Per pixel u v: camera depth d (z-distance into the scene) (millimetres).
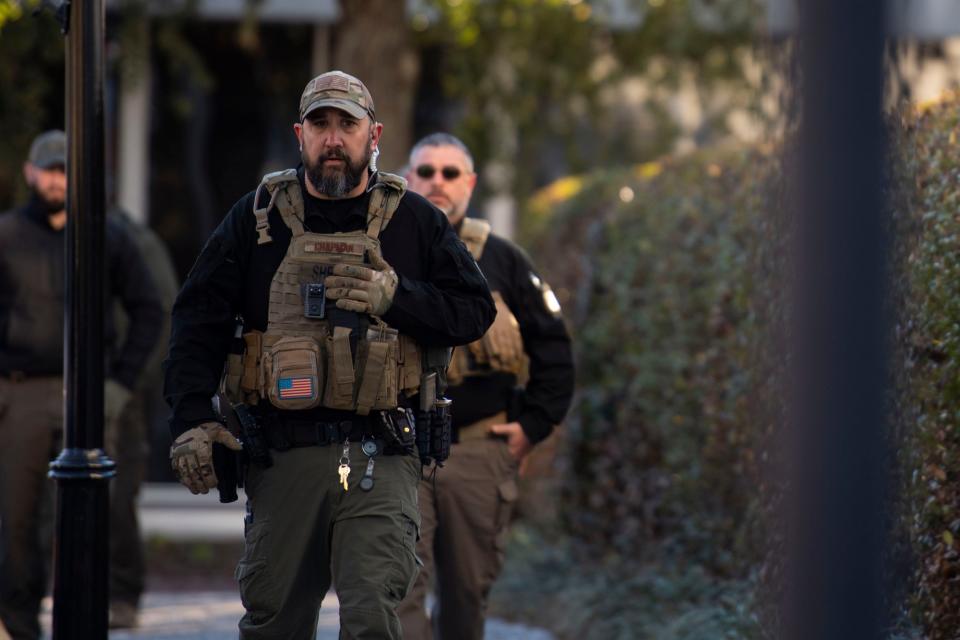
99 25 17266
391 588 14328
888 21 7246
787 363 8062
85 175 17250
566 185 38188
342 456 14500
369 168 14945
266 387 14484
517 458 19859
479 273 15211
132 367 23875
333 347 14320
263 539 14672
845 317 7301
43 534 25281
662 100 42656
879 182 7270
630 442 29250
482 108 42219
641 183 30516
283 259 14688
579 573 29328
